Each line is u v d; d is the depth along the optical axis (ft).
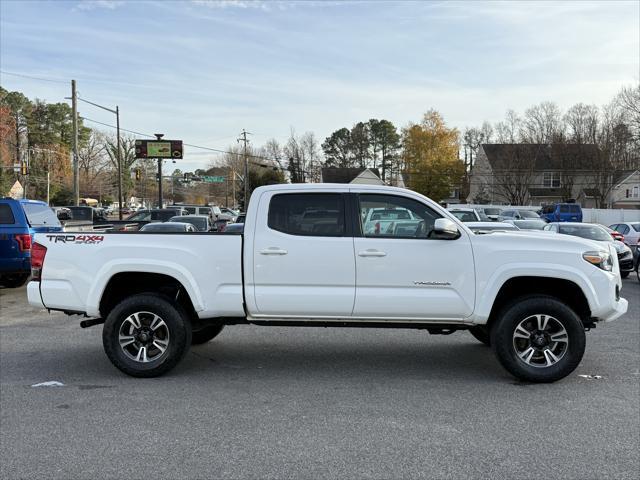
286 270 17.61
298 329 26.05
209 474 11.47
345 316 17.79
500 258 17.47
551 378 17.51
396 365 19.97
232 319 18.69
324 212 17.95
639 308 33.09
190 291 17.83
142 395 16.52
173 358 18.06
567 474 11.51
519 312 17.44
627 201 188.24
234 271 17.80
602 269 17.62
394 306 17.52
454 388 17.31
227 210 183.11
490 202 206.90
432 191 214.28
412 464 11.94
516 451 12.61
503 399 16.25
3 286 40.52
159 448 12.72
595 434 13.61
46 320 28.45
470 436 13.47
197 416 14.79
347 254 17.49
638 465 11.94
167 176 354.74
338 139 359.87
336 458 12.23
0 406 15.52
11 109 242.17
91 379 18.12
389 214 18.01
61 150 270.05
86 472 11.54
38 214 38.06
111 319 18.11
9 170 190.39
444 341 23.77
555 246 17.60
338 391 16.97
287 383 17.76
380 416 14.83
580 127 186.60
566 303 18.65
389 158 347.36
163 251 17.97
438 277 17.44
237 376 18.52
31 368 19.38
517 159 187.73
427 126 218.18
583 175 184.44
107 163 320.91
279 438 13.32
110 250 18.11
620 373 18.97
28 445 12.88
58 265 18.33
